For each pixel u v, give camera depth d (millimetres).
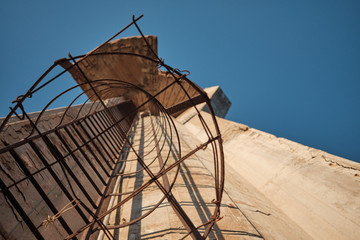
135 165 6188
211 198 4027
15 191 2574
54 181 3369
